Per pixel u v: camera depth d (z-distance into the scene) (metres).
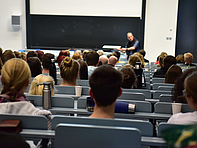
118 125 1.21
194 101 1.31
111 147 1.06
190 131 0.33
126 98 2.22
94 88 1.27
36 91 2.07
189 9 11.23
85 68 3.45
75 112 1.89
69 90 2.51
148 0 11.12
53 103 1.97
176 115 1.43
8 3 11.52
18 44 11.76
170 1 11.07
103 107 1.29
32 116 1.27
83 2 11.30
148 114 1.85
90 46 11.55
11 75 1.43
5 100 1.44
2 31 11.70
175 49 11.31
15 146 0.70
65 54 4.45
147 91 2.50
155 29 11.27
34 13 11.48
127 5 11.17
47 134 1.21
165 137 0.34
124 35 11.37
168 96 2.16
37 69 3.56
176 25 11.17
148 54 11.42
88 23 11.42
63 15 11.42
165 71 4.07
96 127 1.05
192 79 1.29
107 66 1.33
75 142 1.08
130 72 2.59
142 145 1.18
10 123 1.22
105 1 11.23
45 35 11.60
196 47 11.39
